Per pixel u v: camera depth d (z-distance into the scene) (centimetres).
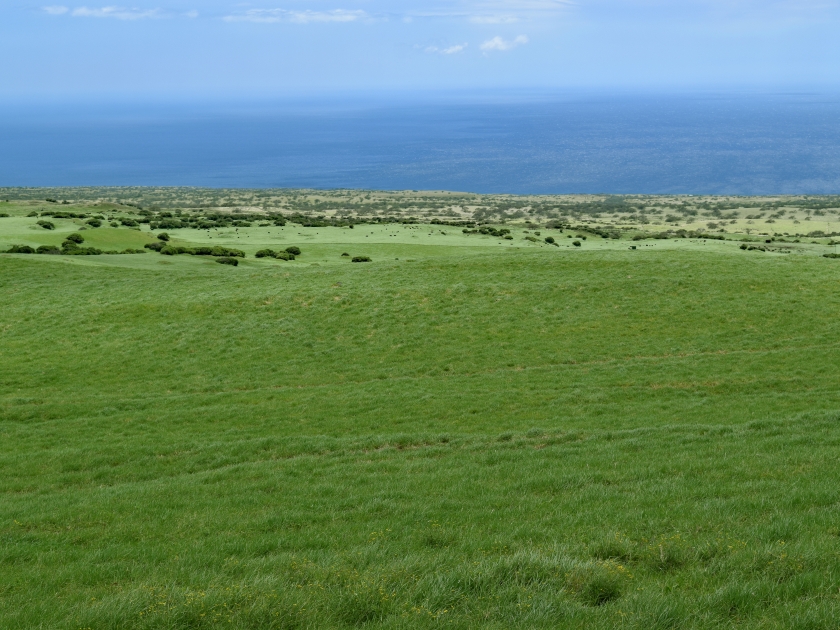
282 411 2995
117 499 1836
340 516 1560
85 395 3359
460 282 5056
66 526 1595
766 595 863
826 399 2762
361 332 4234
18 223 10400
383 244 10931
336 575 1038
